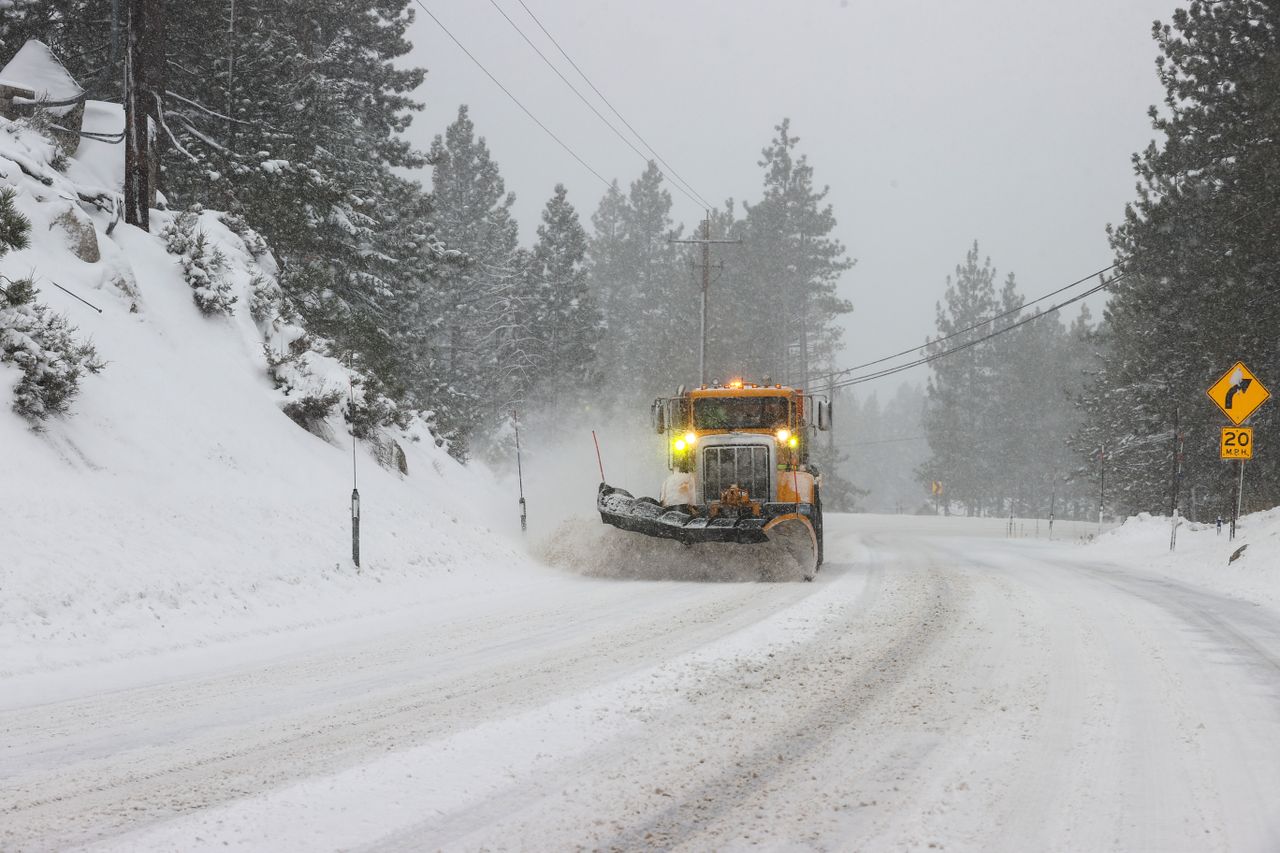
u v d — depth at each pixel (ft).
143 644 27.04
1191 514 112.88
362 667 25.04
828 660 25.54
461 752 16.94
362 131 119.85
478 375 177.06
